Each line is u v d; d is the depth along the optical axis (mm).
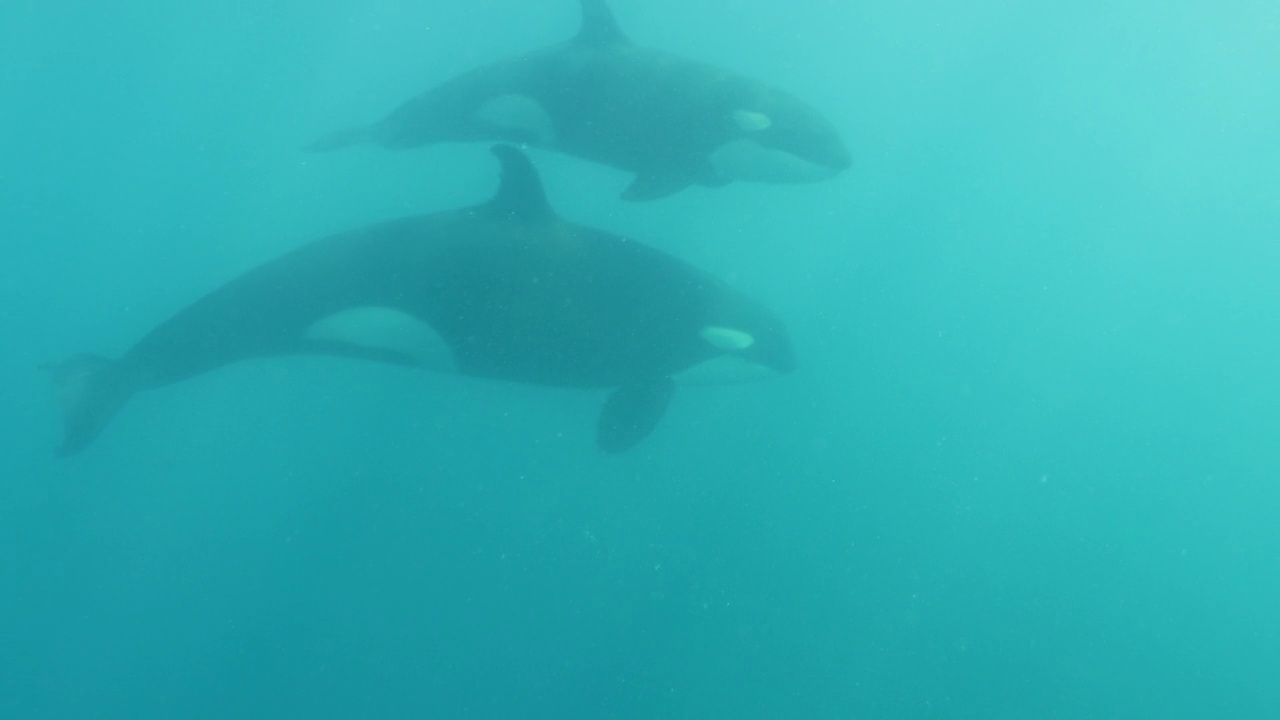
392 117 9453
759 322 8164
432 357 7207
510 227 6656
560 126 8555
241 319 7391
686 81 8359
